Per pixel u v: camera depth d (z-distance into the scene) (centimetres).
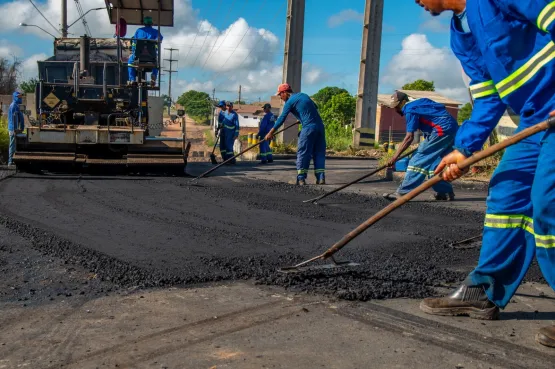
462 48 330
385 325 322
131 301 364
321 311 345
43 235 561
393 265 468
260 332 308
